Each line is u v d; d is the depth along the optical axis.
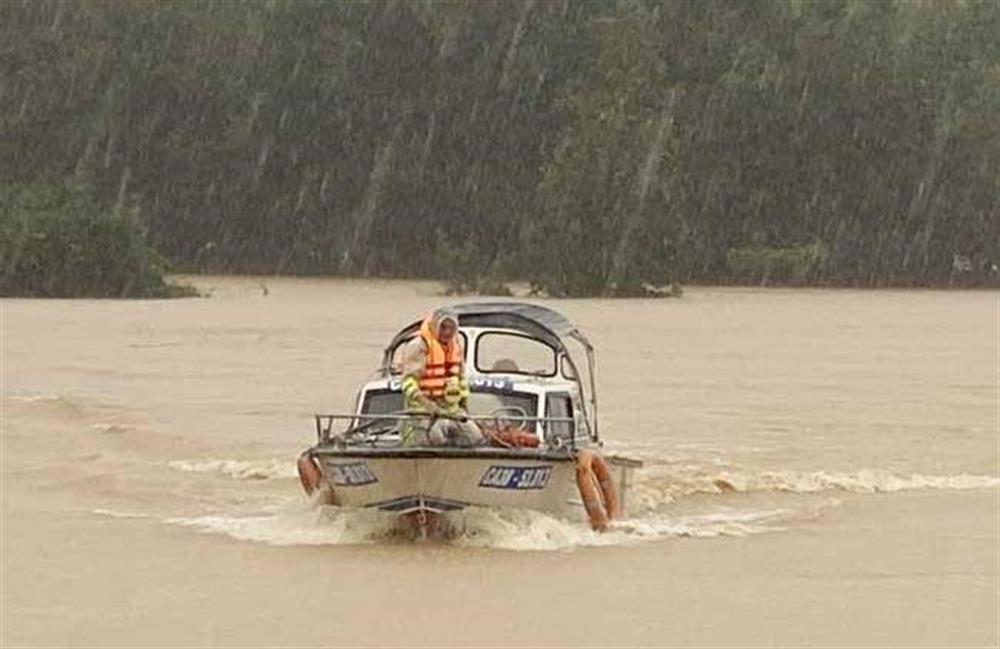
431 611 55.25
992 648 51.22
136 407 111.00
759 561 64.00
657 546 66.75
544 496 65.88
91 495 78.44
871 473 87.00
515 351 73.38
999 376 134.38
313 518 69.38
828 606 56.38
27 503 76.12
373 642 51.47
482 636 52.16
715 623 54.09
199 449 93.19
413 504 64.31
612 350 156.88
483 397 70.38
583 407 74.06
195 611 55.09
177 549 65.19
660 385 126.56
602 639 52.03
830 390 123.69
